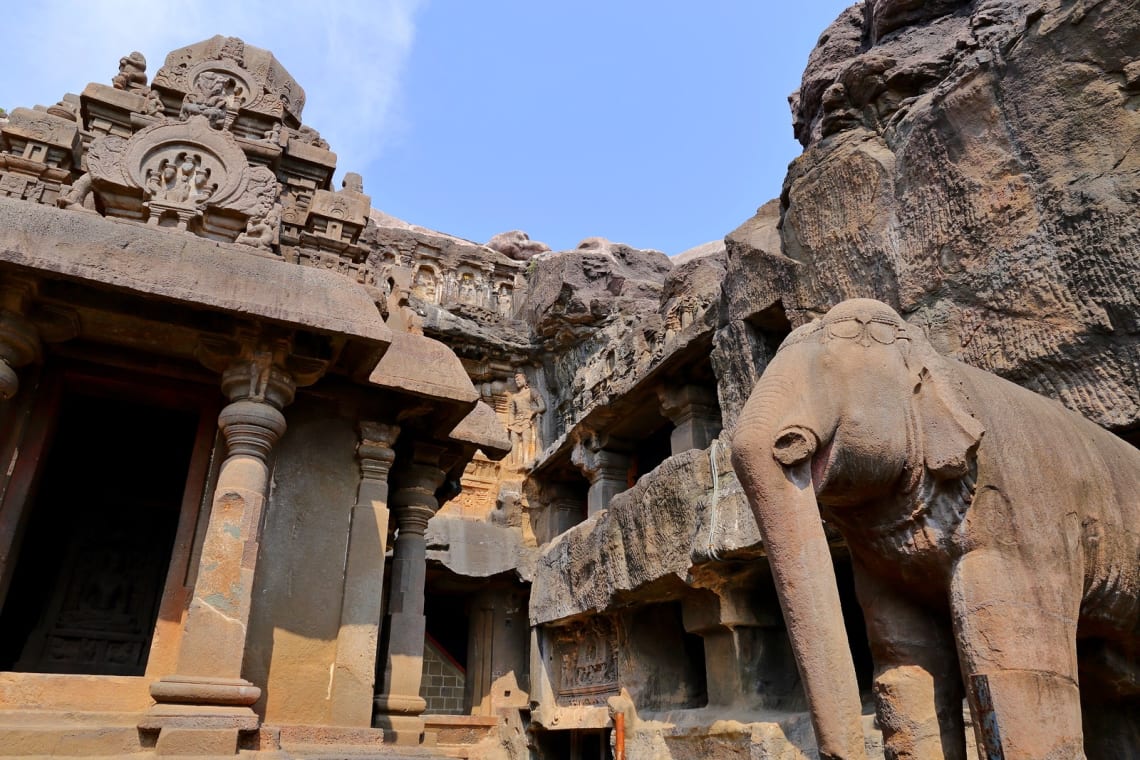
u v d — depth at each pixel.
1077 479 2.66
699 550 6.97
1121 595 2.74
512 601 15.54
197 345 5.54
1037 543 2.43
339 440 6.64
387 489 7.07
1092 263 5.06
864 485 2.52
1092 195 5.10
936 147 6.30
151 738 4.50
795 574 2.24
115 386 6.07
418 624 7.24
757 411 2.45
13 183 6.66
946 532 2.47
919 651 2.64
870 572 2.78
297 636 5.93
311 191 8.00
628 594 8.66
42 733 4.29
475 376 17.58
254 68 8.14
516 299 19.00
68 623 8.10
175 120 7.39
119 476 8.91
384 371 6.37
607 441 13.84
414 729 6.85
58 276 4.72
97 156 6.39
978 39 6.30
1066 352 5.14
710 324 10.16
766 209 8.75
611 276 16.64
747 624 7.07
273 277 5.48
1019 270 5.52
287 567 6.07
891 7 7.70
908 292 6.34
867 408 2.48
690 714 7.73
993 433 2.53
